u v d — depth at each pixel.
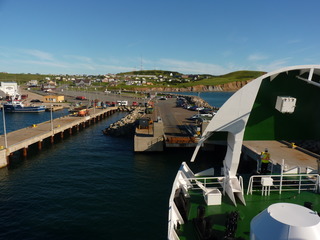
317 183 11.43
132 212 20.67
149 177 28.34
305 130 15.48
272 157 19.27
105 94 143.62
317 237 5.09
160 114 65.94
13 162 33.78
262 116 14.91
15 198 23.11
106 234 17.80
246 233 8.54
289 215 5.70
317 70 10.43
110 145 42.59
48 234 17.77
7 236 17.52
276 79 12.63
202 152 37.84
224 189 11.17
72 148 40.78
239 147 10.09
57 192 24.33
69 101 111.19
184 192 11.34
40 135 40.38
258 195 11.22
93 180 27.34
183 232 9.01
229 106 9.80
